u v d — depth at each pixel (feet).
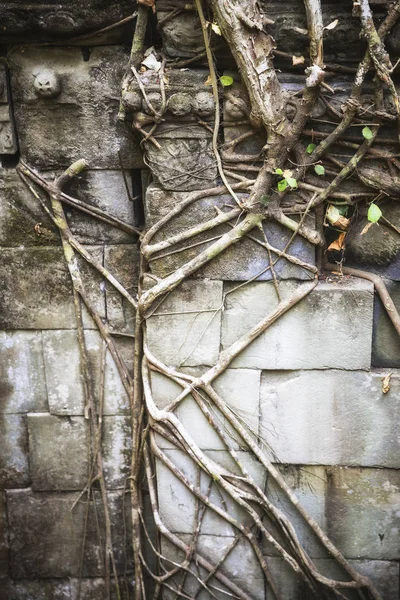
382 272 10.02
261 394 10.20
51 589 12.36
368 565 10.81
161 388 10.32
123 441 11.50
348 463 10.35
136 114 9.23
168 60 9.28
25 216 10.64
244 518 10.61
